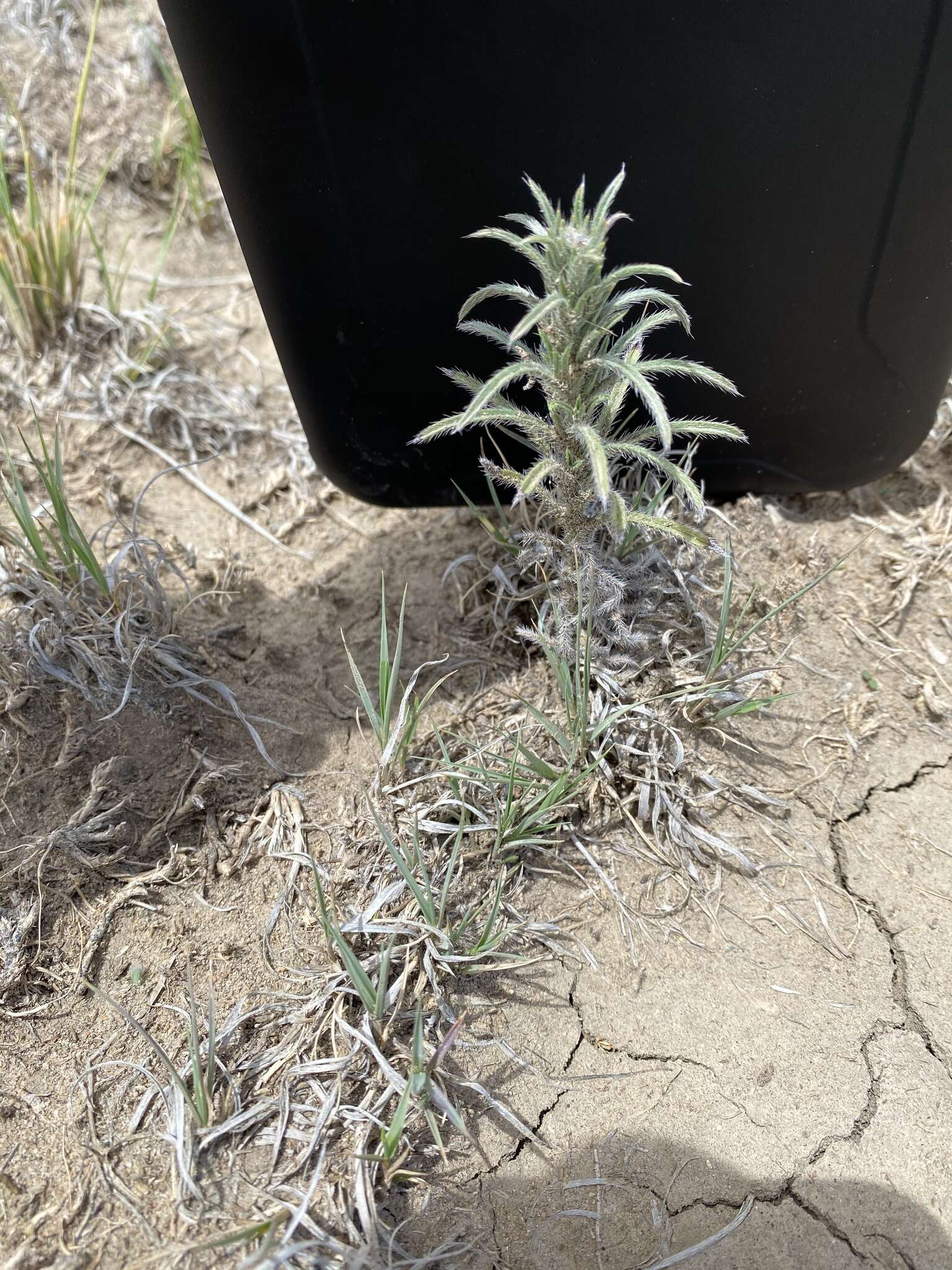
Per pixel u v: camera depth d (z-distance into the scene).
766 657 1.78
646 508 1.73
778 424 1.81
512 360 1.71
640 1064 1.43
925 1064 1.44
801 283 1.60
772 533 1.95
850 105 1.39
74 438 2.21
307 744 1.73
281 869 1.58
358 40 1.31
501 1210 1.30
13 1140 1.30
